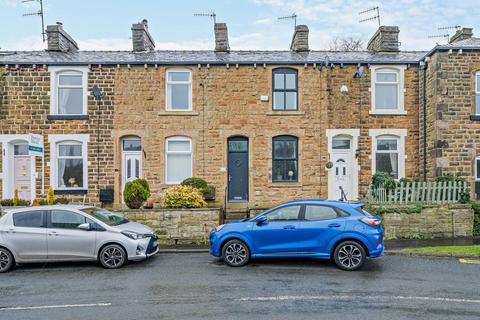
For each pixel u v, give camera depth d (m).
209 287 8.45
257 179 18.03
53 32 19.38
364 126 18.12
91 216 10.77
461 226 14.32
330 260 10.99
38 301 7.69
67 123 17.83
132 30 19.89
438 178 15.28
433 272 9.59
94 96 17.91
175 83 18.27
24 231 10.47
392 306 7.16
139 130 17.95
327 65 17.98
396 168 18.30
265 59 18.31
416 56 19.03
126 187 14.68
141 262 11.09
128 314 6.86
